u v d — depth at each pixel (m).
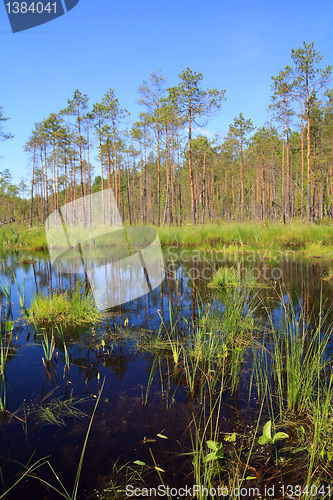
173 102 21.23
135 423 2.02
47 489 1.51
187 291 5.36
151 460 1.70
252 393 2.37
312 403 2.15
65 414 2.11
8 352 3.14
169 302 4.71
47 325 3.89
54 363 2.90
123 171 48.22
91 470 1.63
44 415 2.10
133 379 2.59
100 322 3.95
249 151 33.53
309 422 2.03
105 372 2.71
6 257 10.37
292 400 2.16
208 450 1.75
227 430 1.95
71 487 1.52
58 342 3.38
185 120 21.39
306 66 18.55
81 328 3.78
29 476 1.60
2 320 4.09
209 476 1.51
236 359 2.83
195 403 2.24
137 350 3.16
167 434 1.91
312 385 2.32
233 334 3.29
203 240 13.79
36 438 1.88
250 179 47.06
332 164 32.81
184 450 1.77
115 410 2.16
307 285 5.66
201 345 3.09
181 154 30.77
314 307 4.31
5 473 1.62
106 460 1.70
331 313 4.03
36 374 2.69
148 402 2.25
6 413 2.14
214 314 4.01
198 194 39.97
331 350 3.01
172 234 14.53
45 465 1.67
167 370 2.74
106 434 1.91
